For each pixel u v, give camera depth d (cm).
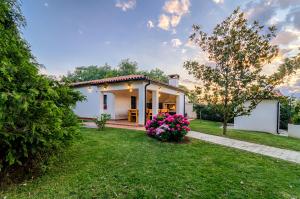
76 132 460
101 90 1452
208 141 797
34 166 407
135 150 604
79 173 409
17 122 316
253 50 910
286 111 1620
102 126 1033
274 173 449
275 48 895
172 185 363
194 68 1039
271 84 898
